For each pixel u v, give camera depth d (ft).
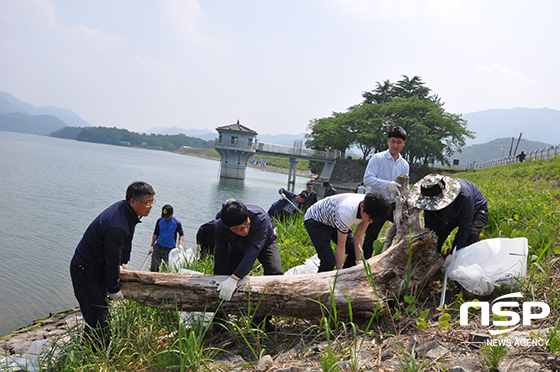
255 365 8.54
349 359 8.04
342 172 195.83
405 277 9.70
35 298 22.24
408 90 226.99
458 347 7.72
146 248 34.94
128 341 9.76
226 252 11.19
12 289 23.24
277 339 10.05
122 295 9.99
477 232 10.59
